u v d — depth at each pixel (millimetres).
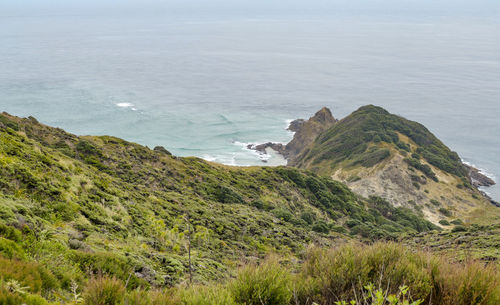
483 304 4941
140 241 18078
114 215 19672
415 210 85938
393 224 64875
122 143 48156
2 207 10852
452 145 164500
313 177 72125
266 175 63344
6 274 5785
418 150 109812
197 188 43969
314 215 53812
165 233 21094
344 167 104812
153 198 29453
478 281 5125
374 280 5613
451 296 5152
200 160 58469
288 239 30984
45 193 16656
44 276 7086
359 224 53094
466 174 108000
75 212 16750
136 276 10805
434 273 5672
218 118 191750
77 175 22578
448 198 91062
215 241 24625
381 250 6406
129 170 39750
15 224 10211
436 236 33812
